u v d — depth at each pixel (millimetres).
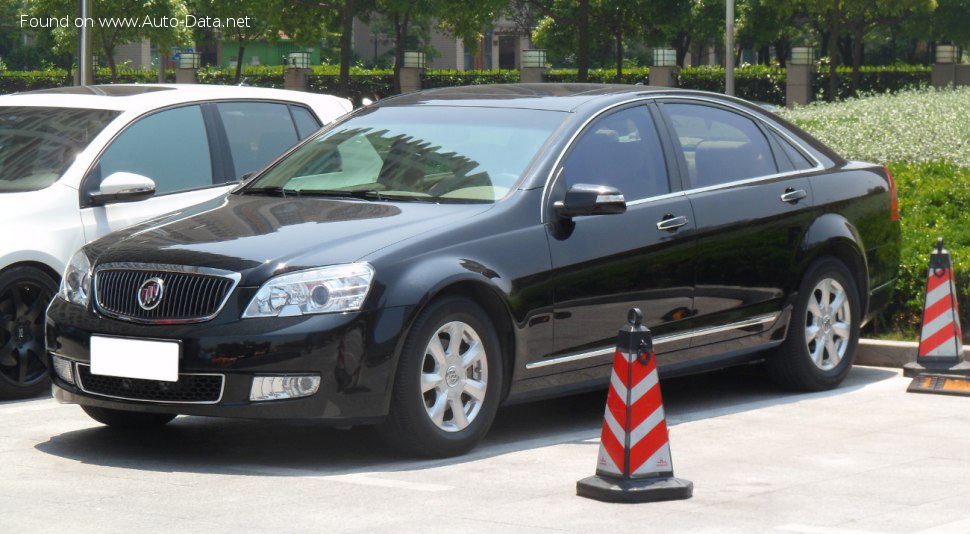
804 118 27141
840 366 11070
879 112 26078
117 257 8562
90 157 11367
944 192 15328
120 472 8164
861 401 10500
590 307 9211
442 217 8742
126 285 8453
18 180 11320
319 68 71188
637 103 10055
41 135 11711
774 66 69375
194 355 8039
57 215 11031
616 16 64000
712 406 10430
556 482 7797
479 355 8578
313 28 55844
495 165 9305
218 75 71688
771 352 10734
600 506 7188
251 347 7941
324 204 9180
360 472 8109
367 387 8047
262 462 8469
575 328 9141
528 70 66812
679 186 9945
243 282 8086
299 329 7938
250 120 12492
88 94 12227
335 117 13125
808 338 10805
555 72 70188
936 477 7867
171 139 11883
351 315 8008
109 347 8352
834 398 10664
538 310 8883
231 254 8273
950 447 8750
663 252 9633
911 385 10930
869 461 8328
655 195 9773
